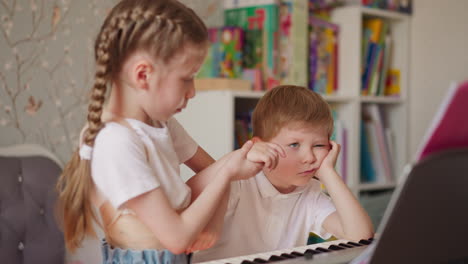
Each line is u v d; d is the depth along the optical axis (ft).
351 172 7.54
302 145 3.68
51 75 5.84
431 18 8.37
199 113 6.24
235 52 6.57
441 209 1.86
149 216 2.74
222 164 3.29
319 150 3.74
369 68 7.95
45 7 5.76
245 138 6.46
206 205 2.83
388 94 8.45
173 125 3.67
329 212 4.02
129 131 2.82
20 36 5.60
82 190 2.89
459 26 8.07
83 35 6.06
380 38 8.12
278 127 3.68
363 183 7.79
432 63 8.38
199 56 2.92
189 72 2.90
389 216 1.86
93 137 2.82
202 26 2.98
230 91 5.93
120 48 2.83
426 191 1.82
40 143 5.78
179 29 2.79
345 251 2.91
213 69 6.63
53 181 5.38
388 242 1.89
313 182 4.23
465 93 1.73
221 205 3.27
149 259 2.96
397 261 1.92
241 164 2.99
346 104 7.60
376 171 8.09
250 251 3.94
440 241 1.92
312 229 4.13
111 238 3.05
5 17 5.49
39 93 5.76
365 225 3.59
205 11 7.04
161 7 2.85
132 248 2.99
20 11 5.59
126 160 2.72
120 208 2.74
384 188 8.25
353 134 7.52
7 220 5.11
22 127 5.65
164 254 2.99
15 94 5.60
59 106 5.92
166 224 2.72
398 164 8.46
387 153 8.25
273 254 2.90
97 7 6.15
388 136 8.27
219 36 6.62
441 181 1.82
